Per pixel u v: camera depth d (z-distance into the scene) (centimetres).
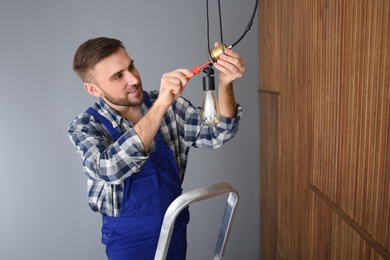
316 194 155
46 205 265
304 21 159
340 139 130
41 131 256
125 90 146
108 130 155
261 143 252
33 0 242
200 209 282
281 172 208
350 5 117
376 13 101
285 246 206
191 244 287
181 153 176
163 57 258
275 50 207
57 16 245
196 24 256
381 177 105
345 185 129
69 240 272
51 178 262
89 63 142
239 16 257
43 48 247
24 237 267
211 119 119
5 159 256
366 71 109
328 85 138
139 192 153
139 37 254
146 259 158
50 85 252
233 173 280
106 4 248
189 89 263
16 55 246
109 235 158
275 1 202
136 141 130
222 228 119
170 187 159
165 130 168
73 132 151
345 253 131
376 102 105
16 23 243
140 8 251
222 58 122
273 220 231
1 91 248
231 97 147
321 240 153
